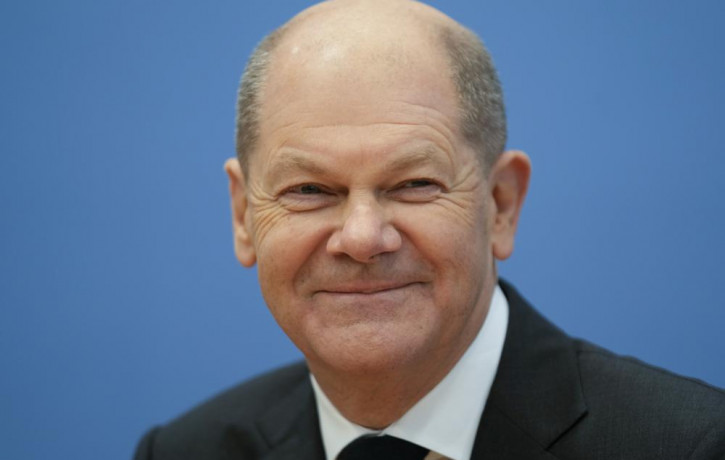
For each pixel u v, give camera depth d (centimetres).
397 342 553
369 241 529
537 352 632
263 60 588
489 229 607
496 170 615
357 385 591
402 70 546
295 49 564
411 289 559
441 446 609
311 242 557
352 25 562
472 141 575
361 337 552
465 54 585
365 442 619
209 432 746
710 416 573
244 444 721
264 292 594
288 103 553
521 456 595
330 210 555
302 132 543
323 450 665
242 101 602
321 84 541
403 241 552
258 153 581
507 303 660
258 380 786
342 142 536
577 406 601
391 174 539
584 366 625
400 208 549
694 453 559
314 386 667
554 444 594
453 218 559
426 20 581
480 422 611
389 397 602
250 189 597
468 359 618
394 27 563
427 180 550
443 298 564
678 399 587
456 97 565
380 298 554
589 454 581
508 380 618
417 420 611
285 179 556
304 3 952
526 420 603
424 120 545
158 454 755
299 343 592
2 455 969
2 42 973
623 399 596
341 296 557
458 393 614
